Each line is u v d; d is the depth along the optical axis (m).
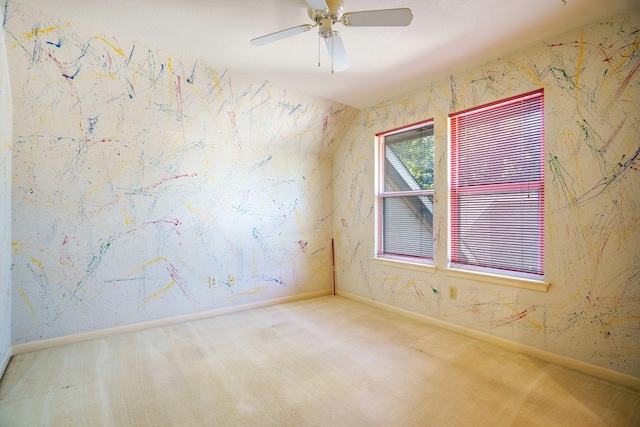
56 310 2.61
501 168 2.67
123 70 2.56
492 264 2.73
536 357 2.40
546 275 2.36
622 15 2.03
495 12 2.04
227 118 3.27
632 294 2.00
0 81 2.01
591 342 2.15
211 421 1.70
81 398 1.89
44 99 2.47
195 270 3.27
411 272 3.33
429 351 2.53
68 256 2.65
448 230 3.01
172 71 2.71
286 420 1.71
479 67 2.76
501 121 2.67
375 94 3.44
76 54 2.35
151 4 1.99
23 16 2.05
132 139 2.92
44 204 2.55
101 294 2.79
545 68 2.36
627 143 2.02
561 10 2.02
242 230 3.57
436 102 3.09
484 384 2.05
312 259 4.15
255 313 3.48
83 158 2.70
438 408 1.80
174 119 3.05
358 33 2.27
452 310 2.96
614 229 2.07
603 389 1.98
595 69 2.13
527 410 1.78
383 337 2.81
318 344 2.67
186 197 3.21
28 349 2.49
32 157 2.50
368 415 1.75
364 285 3.89
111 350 2.54
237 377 2.14
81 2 1.97
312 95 3.46
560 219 2.30
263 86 3.15
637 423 1.67
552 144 2.33
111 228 2.83
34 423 1.67
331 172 4.34
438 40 2.37
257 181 3.68
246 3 1.97
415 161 3.38
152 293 3.03
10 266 2.39
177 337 2.81
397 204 3.57
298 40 2.39
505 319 2.59
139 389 1.99
